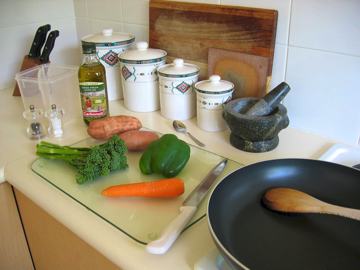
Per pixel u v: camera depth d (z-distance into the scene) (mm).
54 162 843
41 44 1224
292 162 681
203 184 723
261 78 938
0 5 1240
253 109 832
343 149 848
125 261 575
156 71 1057
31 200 797
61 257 851
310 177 671
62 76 1033
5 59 1315
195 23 1030
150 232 624
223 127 971
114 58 1142
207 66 1051
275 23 878
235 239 564
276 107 859
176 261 565
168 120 1050
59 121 977
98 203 701
